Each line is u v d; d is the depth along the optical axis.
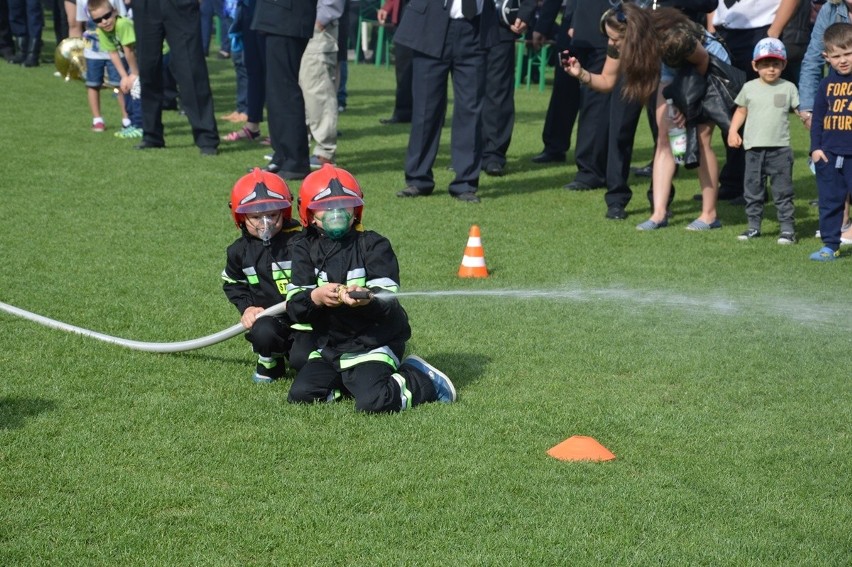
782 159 9.71
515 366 6.31
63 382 5.84
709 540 4.15
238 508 4.36
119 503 4.38
